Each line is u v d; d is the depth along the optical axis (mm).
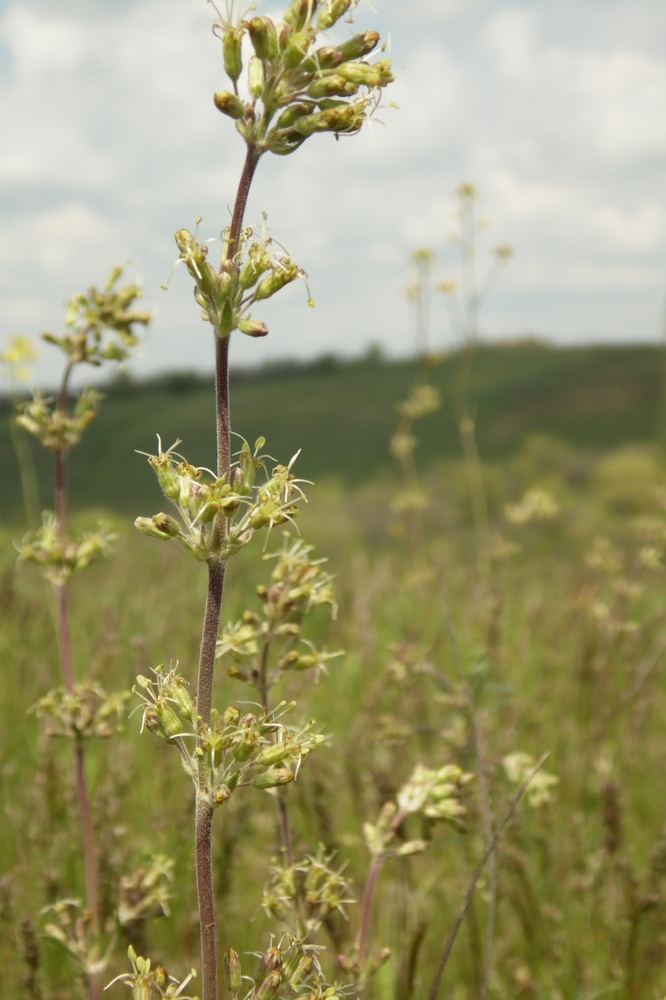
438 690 4590
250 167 1574
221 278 1526
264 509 1589
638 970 3092
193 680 4586
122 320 3221
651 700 4676
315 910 2188
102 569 7941
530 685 5160
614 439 47875
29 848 3633
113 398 70250
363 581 7137
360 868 3430
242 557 7145
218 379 1586
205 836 1578
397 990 2672
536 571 8461
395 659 3656
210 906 1576
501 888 3098
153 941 3236
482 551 7898
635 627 4949
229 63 1563
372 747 3785
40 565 3201
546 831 3494
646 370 58969
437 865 3645
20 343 5688
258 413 64562
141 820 4109
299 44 1522
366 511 21766
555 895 3562
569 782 4176
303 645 5289
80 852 3422
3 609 5609
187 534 1594
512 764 3223
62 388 3281
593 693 4914
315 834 3275
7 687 4789
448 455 47531
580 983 3072
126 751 3664
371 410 60188
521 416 52125
